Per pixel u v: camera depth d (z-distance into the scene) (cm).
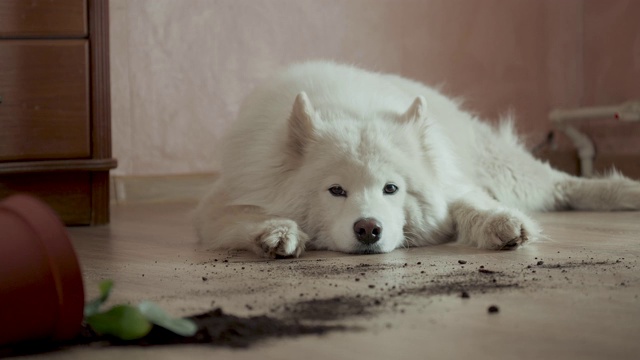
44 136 207
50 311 103
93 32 209
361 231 155
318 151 162
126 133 269
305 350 103
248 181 170
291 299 123
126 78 268
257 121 176
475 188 183
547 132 322
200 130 278
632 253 153
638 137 292
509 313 115
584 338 106
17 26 204
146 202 269
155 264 152
